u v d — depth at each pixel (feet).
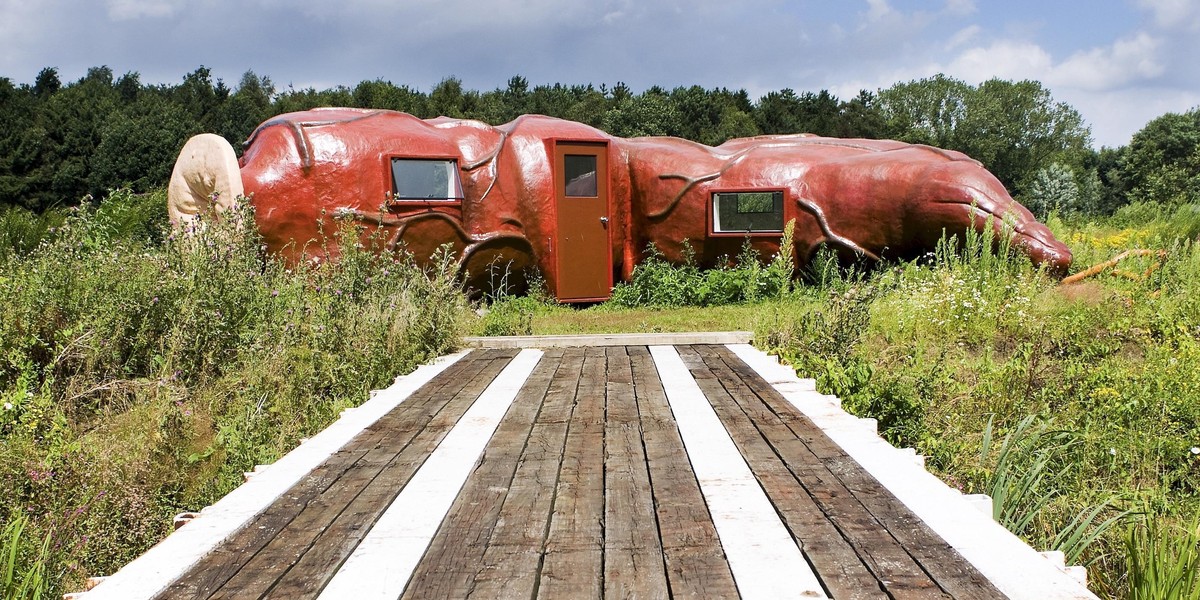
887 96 273.75
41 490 17.87
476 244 52.75
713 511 13.28
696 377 26.35
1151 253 48.83
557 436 18.84
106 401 24.89
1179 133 226.17
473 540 12.28
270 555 11.80
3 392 22.57
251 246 34.96
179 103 211.00
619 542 12.08
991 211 50.14
